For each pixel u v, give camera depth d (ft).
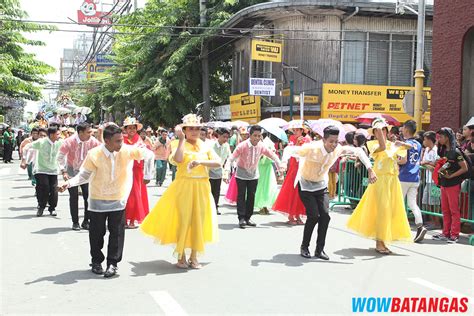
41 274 20.13
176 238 21.30
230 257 23.54
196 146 21.84
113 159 19.66
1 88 92.22
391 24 77.51
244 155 31.40
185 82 94.63
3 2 94.43
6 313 15.64
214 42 95.09
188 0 98.63
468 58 43.55
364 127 48.34
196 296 17.52
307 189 23.59
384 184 24.57
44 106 148.97
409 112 47.88
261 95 74.08
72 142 29.91
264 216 36.65
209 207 21.70
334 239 28.48
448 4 44.06
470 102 43.73
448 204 28.94
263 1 89.97
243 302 16.93
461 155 27.86
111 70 131.85
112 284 18.86
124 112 123.44
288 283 19.34
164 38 96.22
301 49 75.97
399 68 77.77
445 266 22.70
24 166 35.37
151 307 16.30
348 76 75.97
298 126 39.52
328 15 75.20
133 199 30.30
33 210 36.96
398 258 24.09
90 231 20.16
